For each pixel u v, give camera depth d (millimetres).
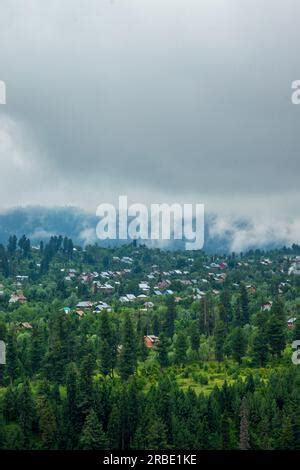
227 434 98062
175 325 177250
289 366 133750
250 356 147750
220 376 135000
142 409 102188
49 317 185875
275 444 96500
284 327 159375
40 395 109500
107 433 98062
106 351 134000
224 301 194625
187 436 96000
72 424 101000
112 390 114812
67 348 135750
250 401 103000
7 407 104375
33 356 132875
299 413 99938
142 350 148875
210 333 174250
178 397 106062
